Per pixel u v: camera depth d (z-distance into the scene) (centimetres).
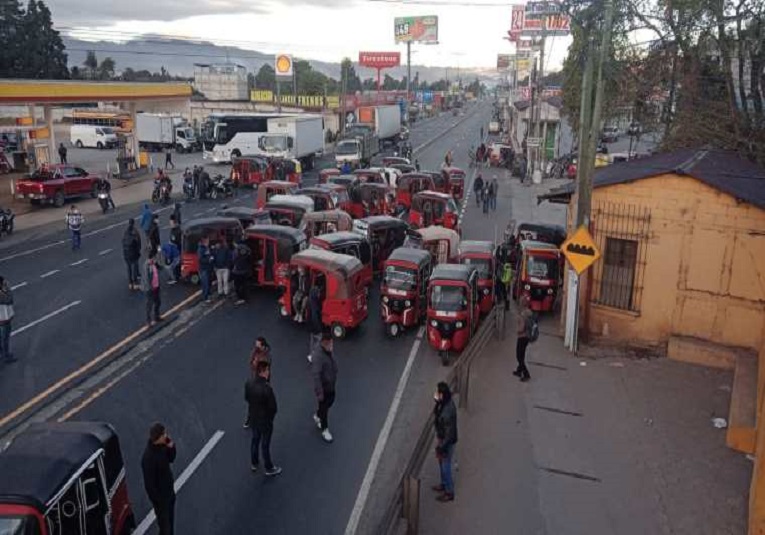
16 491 699
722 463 1171
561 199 2133
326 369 1203
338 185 3297
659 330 1716
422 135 9538
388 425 1300
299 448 1204
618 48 2583
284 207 2614
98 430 856
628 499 1058
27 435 830
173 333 1761
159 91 5469
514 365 1634
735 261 1589
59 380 1444
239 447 1197
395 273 1805
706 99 2462
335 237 2066
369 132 5991
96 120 7306
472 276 1700
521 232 2377
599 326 1800
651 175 1647
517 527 980
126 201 3809
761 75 2352
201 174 3897
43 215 3350
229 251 2066
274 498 1049
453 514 1009
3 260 2461
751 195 1559
